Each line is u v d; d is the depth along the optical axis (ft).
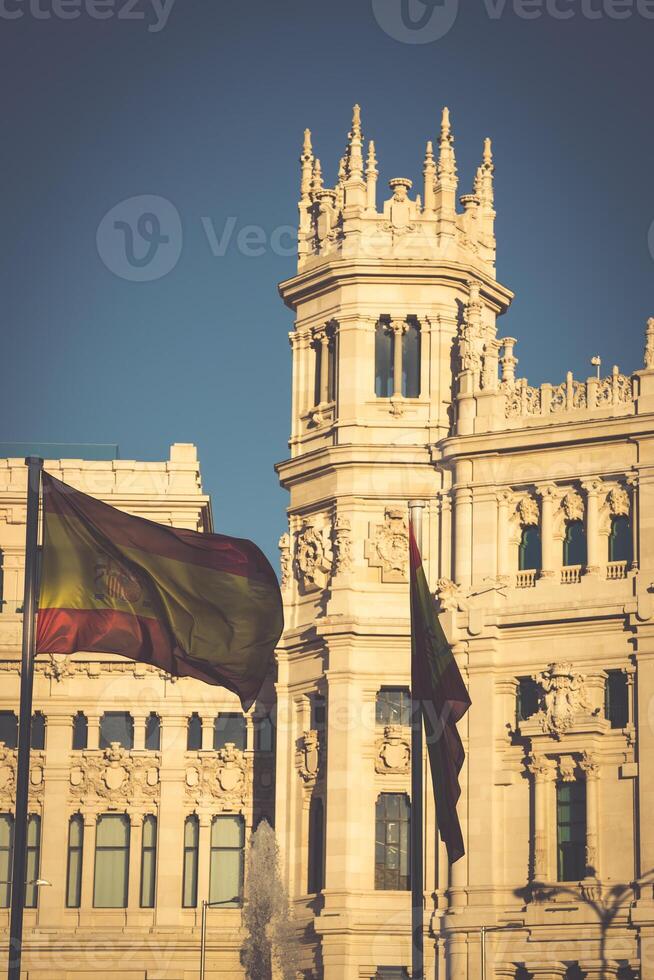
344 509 411.75
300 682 412.98
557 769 383.45
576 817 382.22
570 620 386.73
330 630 402.72
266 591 217.77
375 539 409.28
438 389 415.23
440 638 260.83
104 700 431.84
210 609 216.33
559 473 394.52
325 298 426.51
